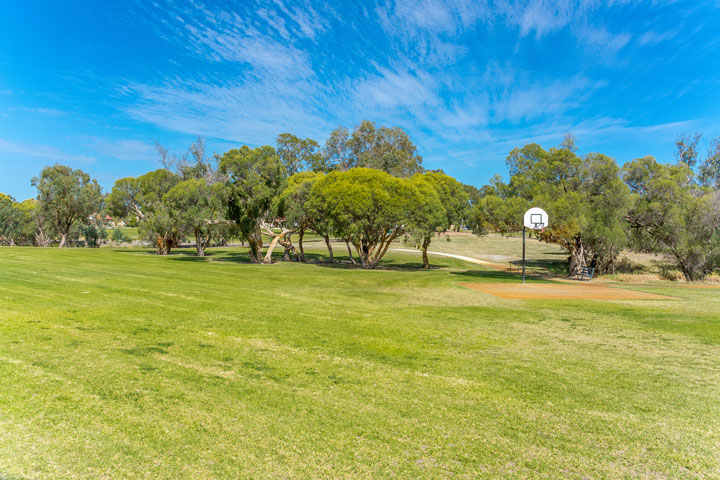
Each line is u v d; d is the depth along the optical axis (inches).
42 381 193.0
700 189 1057.5
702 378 229.9
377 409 178.4
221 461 131.6
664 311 456.8
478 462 136.5
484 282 793.6
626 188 930.1
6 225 2190.0
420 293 615.8
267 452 138.6
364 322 374.9
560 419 173.0
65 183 2074.3
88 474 121.0
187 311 395.2
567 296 582.9
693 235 943.0
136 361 231.3
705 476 131.6
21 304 393.1
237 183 1318.9
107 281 611.2
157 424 155.7
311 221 1403.8
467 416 173.8
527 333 341.1
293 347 277.3
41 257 1094.4
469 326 367.6
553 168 1026.1
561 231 906.7
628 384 218.7
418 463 134.6
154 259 1307.8
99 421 155.9
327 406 179.6
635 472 133.1
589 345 302.5
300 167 2416.3
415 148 2674.7
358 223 1157.1
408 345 293.3
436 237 2984.7
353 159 2556.6
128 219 2428.6
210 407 173.3
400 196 1141.7
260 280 765.3
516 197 948.0
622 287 712.4
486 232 1081.4
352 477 124.5
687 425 169.5
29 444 136.9
